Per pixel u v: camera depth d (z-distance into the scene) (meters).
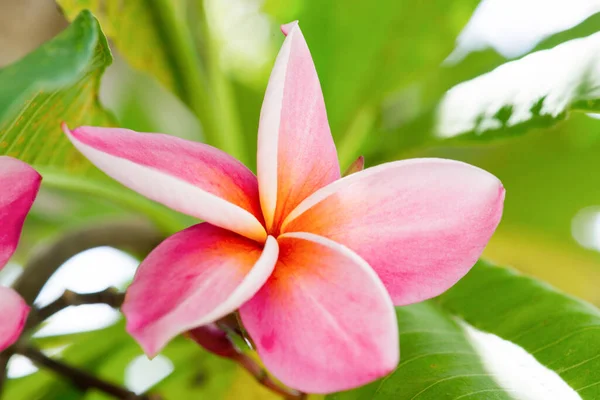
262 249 0.20
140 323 0.18
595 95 0.25
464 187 0.20
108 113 0.24
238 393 0.30
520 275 0.25
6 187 0.19
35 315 0.21
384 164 0.20
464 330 0.24
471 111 0.28
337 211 0.20
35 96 0.21
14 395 0.29
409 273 0.20
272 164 0.20
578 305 0.24
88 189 0.26
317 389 0.18
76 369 0.23
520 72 0.28
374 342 0.18
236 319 0.20
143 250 0.28
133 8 0.30
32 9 0.29
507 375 0.22
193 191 0.19
